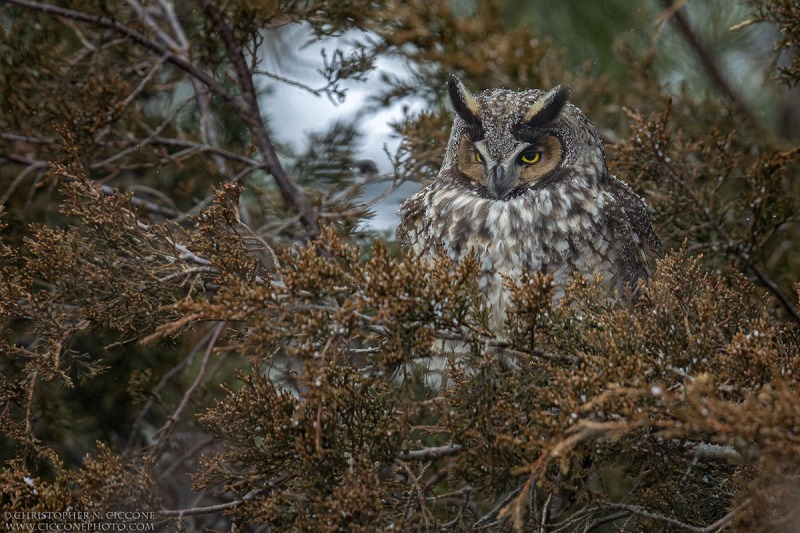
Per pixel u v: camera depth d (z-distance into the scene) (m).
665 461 7.23
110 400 12.82
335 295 6.71
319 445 6.39
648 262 10.68
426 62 13.63
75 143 11.14
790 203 10.75
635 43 14.97
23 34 12.47
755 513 5.98
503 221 10.31
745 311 7.90
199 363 12.97
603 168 10.92
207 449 11.95
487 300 10.27
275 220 12.84
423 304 6.66
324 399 6.56
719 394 6.41
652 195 11.23
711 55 14.41
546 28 15.27
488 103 10.78
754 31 14.85
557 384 6.52
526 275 7.02
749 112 13.20
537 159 10.55
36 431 12.00
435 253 10.71
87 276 8.48
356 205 12.23
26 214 12.73
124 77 12.27
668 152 11.17
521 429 6.35
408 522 7.05
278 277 7.85
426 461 7.64
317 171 13.94
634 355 6.48
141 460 11.16
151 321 8.50
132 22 11.88
